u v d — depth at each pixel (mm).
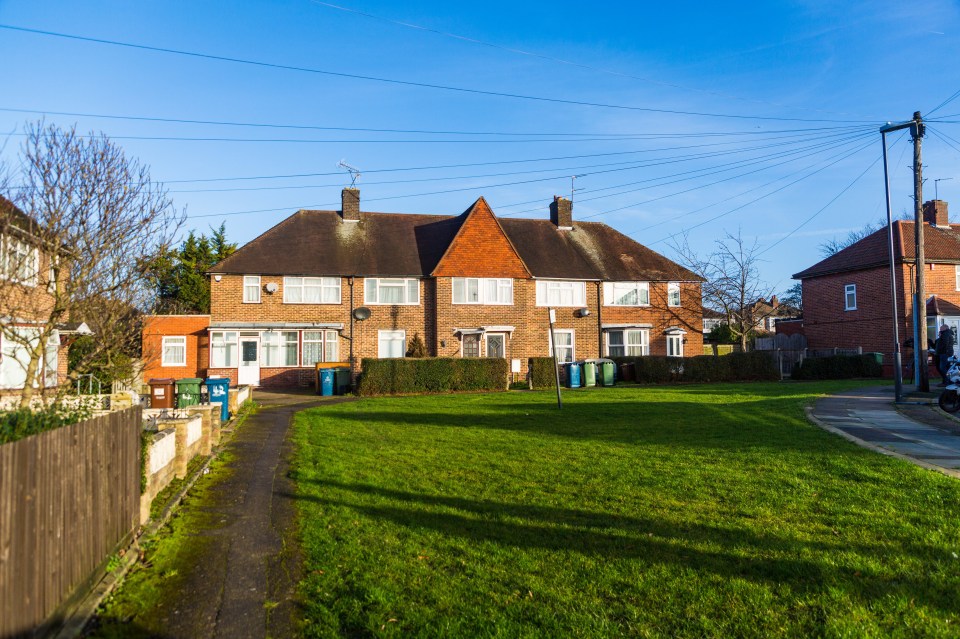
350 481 9852
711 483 9227
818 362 33969
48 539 4570
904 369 34281
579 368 31000
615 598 5441
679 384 31297
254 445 13867
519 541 6883
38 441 4410
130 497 6730
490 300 34688
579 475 9961
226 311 32594
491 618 5086
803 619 4969
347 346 33594
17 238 10383
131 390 19031
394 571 6102
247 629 5094
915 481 8977
